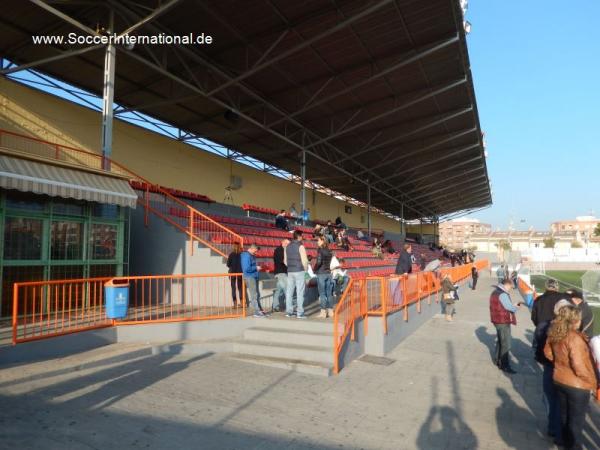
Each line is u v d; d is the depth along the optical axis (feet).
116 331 23.85
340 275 34.78
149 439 13.09
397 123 71.26
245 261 27.30
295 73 52.08
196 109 61.98
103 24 40.04
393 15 41.34
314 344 23.68
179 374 20.01
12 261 24.93
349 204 137.80
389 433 14.43
